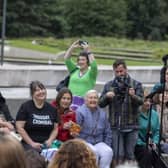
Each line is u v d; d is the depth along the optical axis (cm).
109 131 1162
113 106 1191
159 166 1122
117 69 1200
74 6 7150
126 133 1195
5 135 452
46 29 6900
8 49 4938
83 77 1267
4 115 1124
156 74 2383
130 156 1191
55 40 6331
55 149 1053
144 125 1219
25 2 6700
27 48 5091
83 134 1152
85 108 1156
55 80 2028
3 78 1959
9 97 1600
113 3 7275
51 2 6956
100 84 1839
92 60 1266
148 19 7925
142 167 1177
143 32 7975
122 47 6069
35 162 609
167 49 5684
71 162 536
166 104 1224
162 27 8050
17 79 1973
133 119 1193
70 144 545
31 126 1090
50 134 1105
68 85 1298
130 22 7762
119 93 1190
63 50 5425
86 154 540
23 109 1095
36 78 2003
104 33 7244
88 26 7194
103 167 1120
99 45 6150
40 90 1092
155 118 1219
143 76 2375
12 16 6594
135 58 5000
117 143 1188
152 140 1208
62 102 1139
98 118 1155
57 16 6944
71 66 1294
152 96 1205
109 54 5172
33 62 4169
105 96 1178
